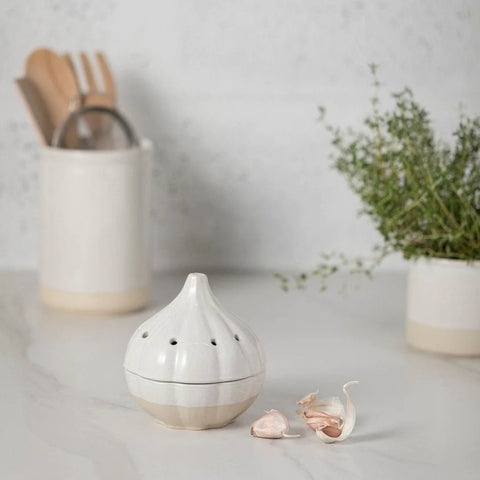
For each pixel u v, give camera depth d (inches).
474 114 69.5
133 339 41.3
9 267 70.5
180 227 70.3
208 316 40.7
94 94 63.1
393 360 51.6
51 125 62.3
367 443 40.2
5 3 67.5
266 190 69.9
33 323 57.5
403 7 68.5
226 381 39.7
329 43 68.6
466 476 37.0
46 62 61.3
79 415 42.8
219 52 68.5
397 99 68.9
